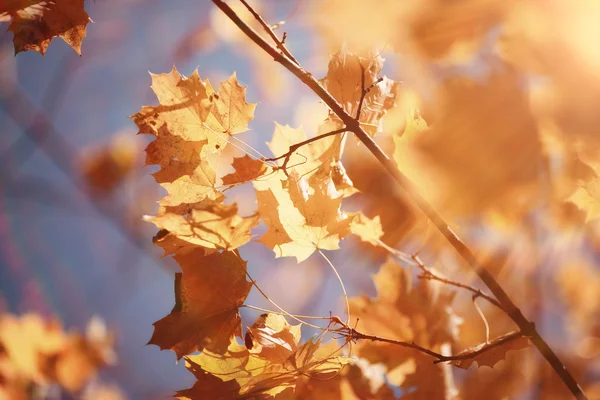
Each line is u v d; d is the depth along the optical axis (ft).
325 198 4.42
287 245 4.43
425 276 4.58
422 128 4.33
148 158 4.41
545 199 4.45
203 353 4.39
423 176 4.27
